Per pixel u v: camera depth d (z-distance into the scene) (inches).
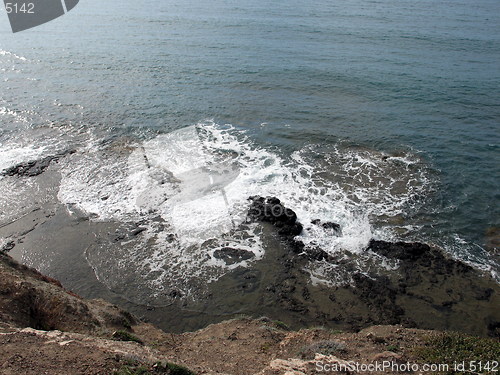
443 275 650.2
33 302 467.2
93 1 2960.1
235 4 2896.2
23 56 1680.6
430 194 854.5
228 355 451.8
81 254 699.4
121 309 560.1
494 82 1418.6
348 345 433.4
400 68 1549.0
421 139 1068.5
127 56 1699.1
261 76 1487.5
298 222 761.6
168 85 1416.1
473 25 2267.5
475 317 580.4
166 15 2480.3
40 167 927.7
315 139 1076.5
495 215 796.0
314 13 2556.6
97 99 1300.4
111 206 811.4
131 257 693.3
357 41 1897.1
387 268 666.2
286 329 555.8
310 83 1423.5
